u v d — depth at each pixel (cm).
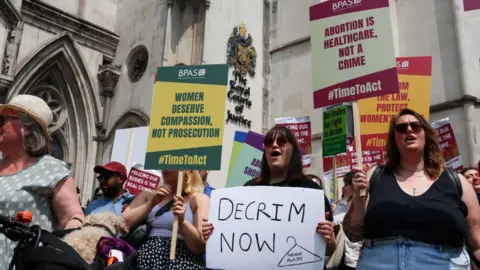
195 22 1466
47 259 232
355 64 461
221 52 1455
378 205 342
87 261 280
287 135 428
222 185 1328
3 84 1350
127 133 877
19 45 1400
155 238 435
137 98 1581
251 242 377
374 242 341
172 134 470
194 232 419
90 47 1730
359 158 415
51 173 338
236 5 1560
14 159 350
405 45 1480
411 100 634
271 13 1725
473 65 1341
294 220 375
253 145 749
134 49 1678
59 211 339
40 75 1582
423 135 365
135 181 743
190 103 476
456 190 337
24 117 348
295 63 1588
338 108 620
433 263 312
